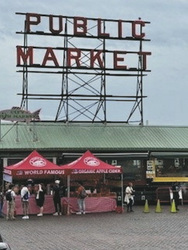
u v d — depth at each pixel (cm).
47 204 2892
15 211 2786
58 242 1700
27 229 2134
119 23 4222
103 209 2975
